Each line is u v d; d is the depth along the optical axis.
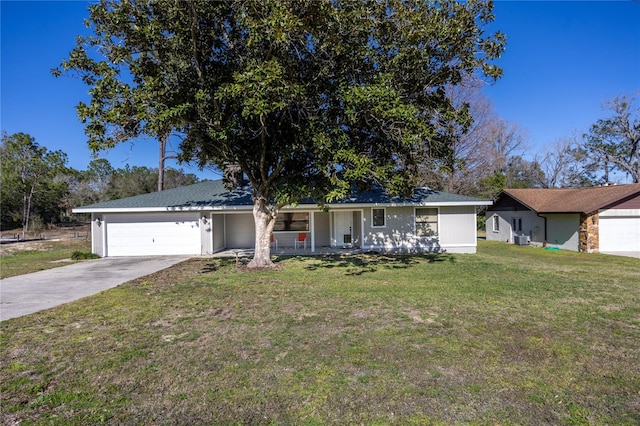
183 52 8.84
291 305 6.82
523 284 8.61
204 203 15.84
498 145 32.56
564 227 18.06
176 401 3.35
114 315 6.23
